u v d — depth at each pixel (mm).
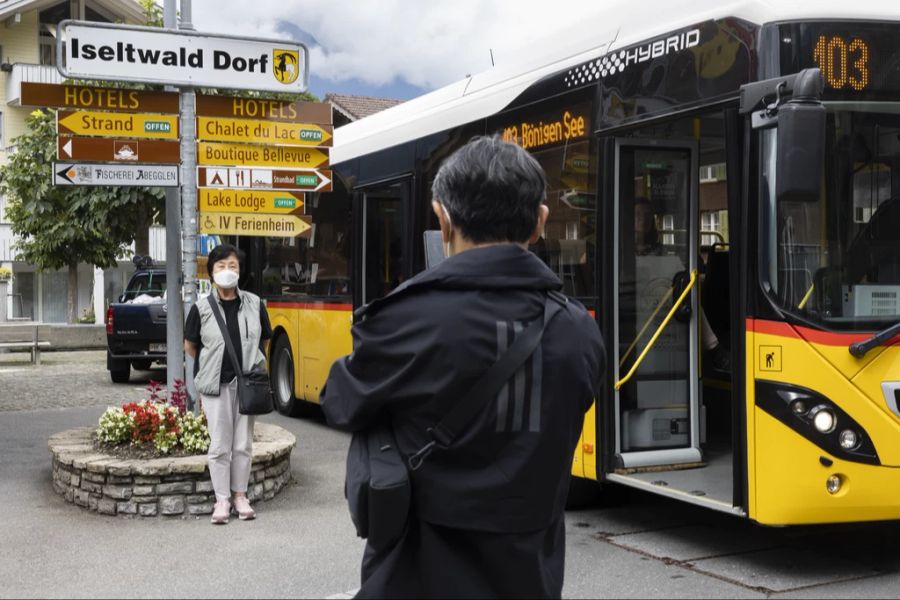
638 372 6523
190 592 5316
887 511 5203
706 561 5852
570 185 6922
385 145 9945
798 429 5133
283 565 5844
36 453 9875
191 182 8273
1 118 36219
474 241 2234
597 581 5430
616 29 6617
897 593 5199
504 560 2088
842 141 5324
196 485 7137
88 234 24297
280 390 12680
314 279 11609
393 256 9984
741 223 5422
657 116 6066
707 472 6395
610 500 7582
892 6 5434
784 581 5422
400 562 2135
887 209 5406
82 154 8023
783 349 5203
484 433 2080
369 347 2160
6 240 36531
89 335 25828
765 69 5293
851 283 5281
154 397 8008
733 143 5492
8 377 18047
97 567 5809
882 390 5184
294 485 8219
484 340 2096
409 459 2107
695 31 5812
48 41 37500
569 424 2158
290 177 8680
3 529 6754
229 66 8336
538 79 7348
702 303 7746
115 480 7098
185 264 8312
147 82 8078
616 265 6461
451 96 8867
